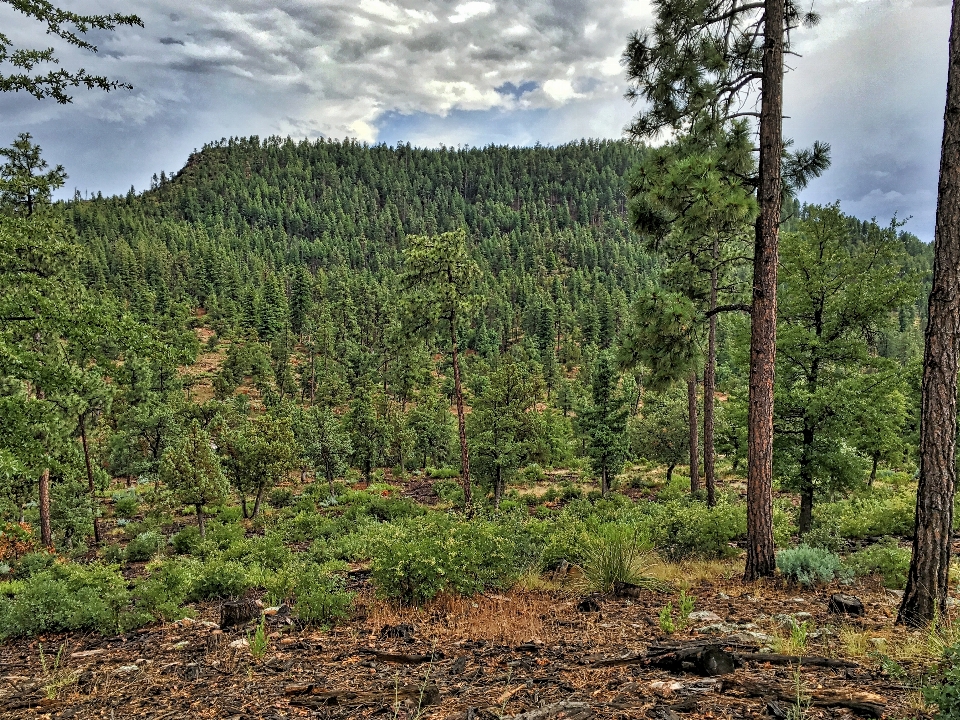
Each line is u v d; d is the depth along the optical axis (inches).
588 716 140.3
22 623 302.0
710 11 332.5
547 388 3275.1
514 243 7411.4
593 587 316.5
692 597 287.0
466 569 318.3
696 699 147.7
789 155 362.6
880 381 498.0
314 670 200.5
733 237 565.9
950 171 210.5
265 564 622.5
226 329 4057.6
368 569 518.9
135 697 184.1
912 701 136.7
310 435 1558.8
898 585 295.0
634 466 1668.3
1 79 263.3
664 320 343.3
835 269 523.8
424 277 980.6
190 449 942.4
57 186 629.0
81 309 326.3
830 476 498.0
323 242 7440.9
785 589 300.5
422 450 1950.1
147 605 340.2
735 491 1061.1
